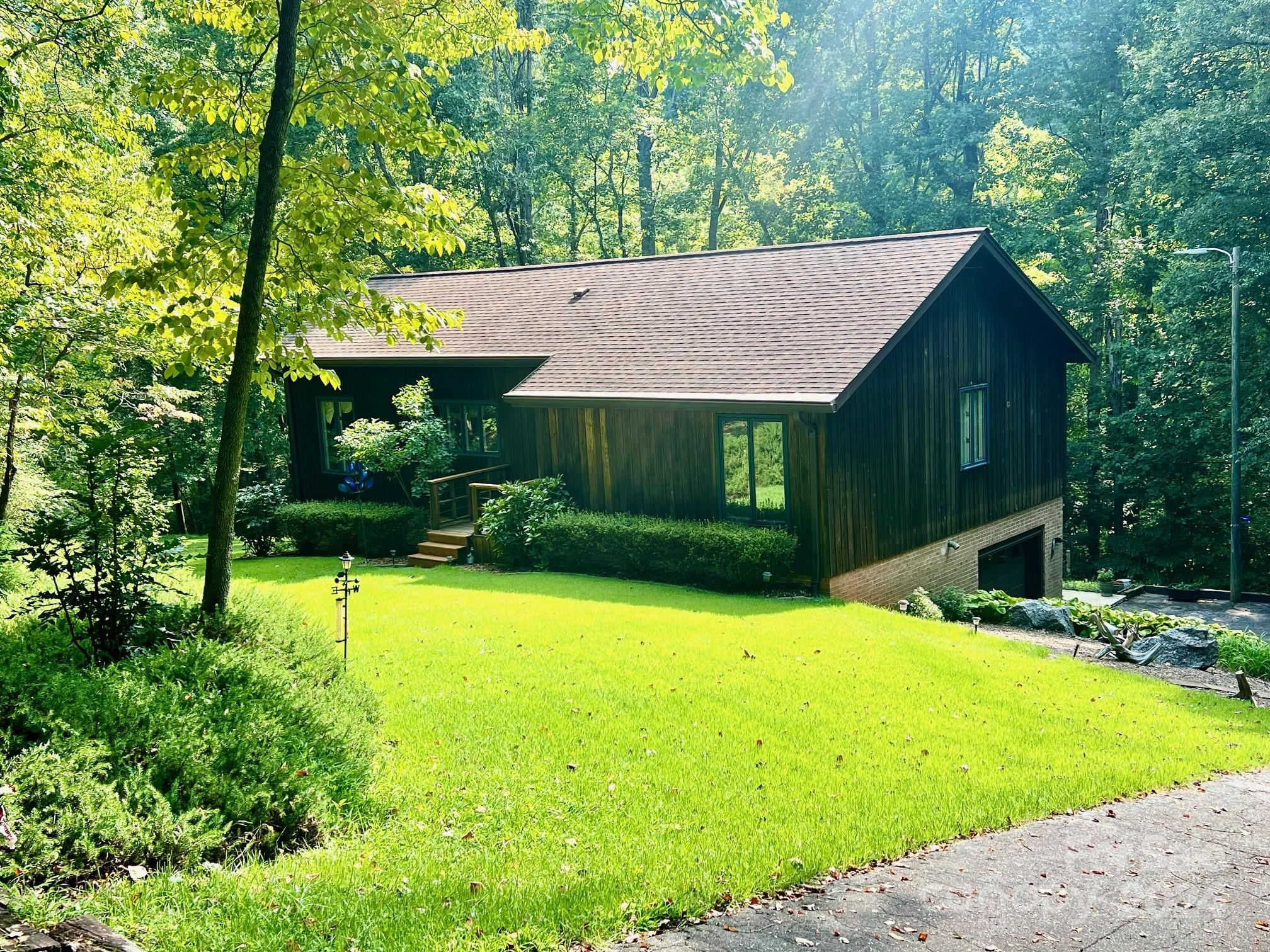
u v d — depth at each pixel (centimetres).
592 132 3856
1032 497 2356
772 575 1714
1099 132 3397
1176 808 880
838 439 1698
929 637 1467
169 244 1501
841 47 3859
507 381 2178
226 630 926
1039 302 2147
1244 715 1247
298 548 2294
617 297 2245
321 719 787
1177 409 3147
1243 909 655
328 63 975
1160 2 3192
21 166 1373
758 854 687
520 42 1118
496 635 1305
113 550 883
